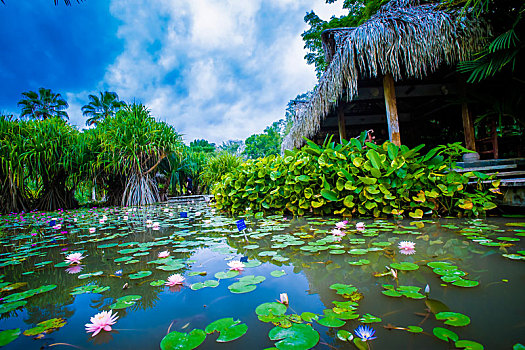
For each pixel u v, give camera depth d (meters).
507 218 1.93
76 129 6.70
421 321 0.63
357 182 2.27
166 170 7.91
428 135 6.23
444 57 3.00
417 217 2.13
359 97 4.62
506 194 2.09
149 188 6.66
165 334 0.64
